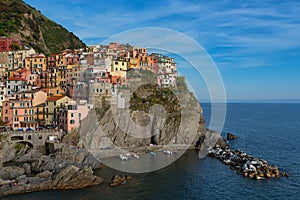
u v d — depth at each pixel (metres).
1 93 101.81
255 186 60.34
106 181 57.59
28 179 56.81
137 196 50.69
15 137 79.25
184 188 54.88
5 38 134.25
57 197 50.66
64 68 106.19
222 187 58.22
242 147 103.62
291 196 55.69
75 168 57.50
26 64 123.56
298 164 79.62
